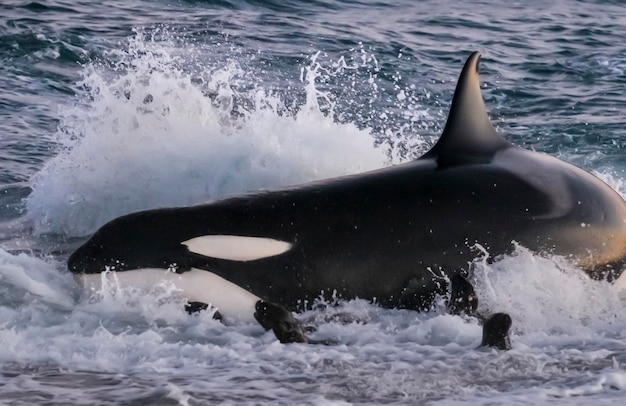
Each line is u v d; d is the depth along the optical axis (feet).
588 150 181.06
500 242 99.45
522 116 209.46
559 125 200.03
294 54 250.78
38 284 100.58
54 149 167.32
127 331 89.81
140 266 95.25
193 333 90.58
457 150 105.40
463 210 99.66
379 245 97.76
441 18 326.85
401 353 83.82
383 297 98.07
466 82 106.42
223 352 83.56
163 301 95.35
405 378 76.48
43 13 286.25
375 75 235.81
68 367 79.10
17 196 140.05
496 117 207.51
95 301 96.63
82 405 70.38
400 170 103.14
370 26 302.25
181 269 94.99
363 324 93.66
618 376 76.23
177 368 79.36
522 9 357.20
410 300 98.32
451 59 262.26
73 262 96.48
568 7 367.45
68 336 87.15
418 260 98.02
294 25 292.61
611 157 176.14
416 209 99.14
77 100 205.57
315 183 102.06
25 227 126.72
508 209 100.58
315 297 96.94
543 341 88.17
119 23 280.51
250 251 95.76
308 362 81.00
